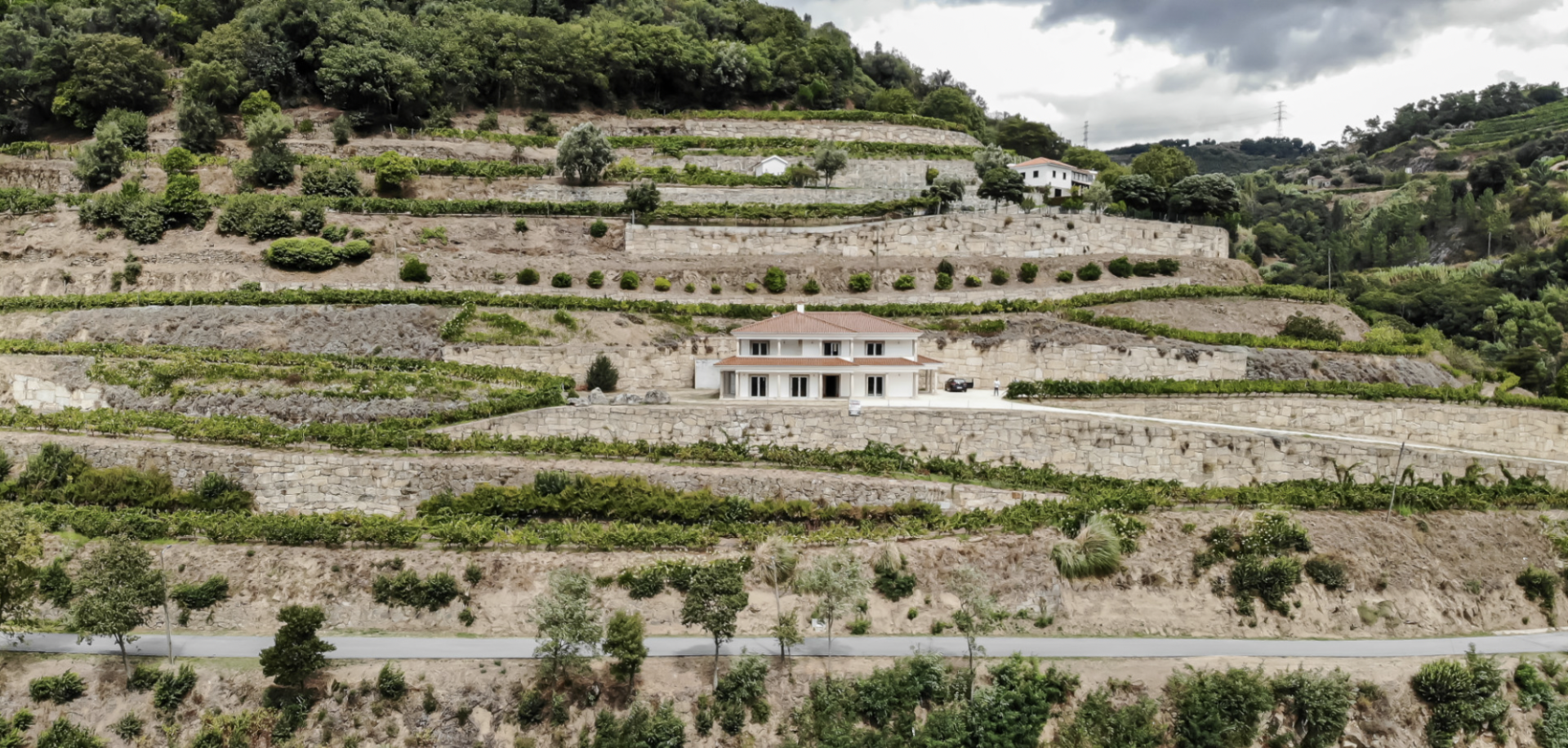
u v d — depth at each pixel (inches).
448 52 5969.5
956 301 4247.0
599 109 6343.5
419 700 2090.3
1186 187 5064.0
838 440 3073.3
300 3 5846.5
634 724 2049.7
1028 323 3949.3
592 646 2172.7
